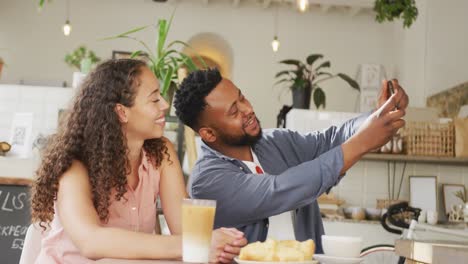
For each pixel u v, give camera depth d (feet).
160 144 5.75
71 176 5.06
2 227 10.97
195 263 4.02
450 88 25.22
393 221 11.84
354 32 35.94
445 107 25.75
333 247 4.38
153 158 5.69
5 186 10.99
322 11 35.78
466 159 17.01
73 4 35.14
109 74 5.30
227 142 6.43
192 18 35.76
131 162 5.53
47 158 5.18
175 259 4.43
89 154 5.18
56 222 5.27
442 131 17.16
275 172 6.67
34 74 34.65
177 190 5.80
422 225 11.73
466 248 4.72
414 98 29.73
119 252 4.49
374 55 35.83
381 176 18.11
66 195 4.97
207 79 6.32
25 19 34.83
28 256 5.67
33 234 5.72
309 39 35.91
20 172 11.01
